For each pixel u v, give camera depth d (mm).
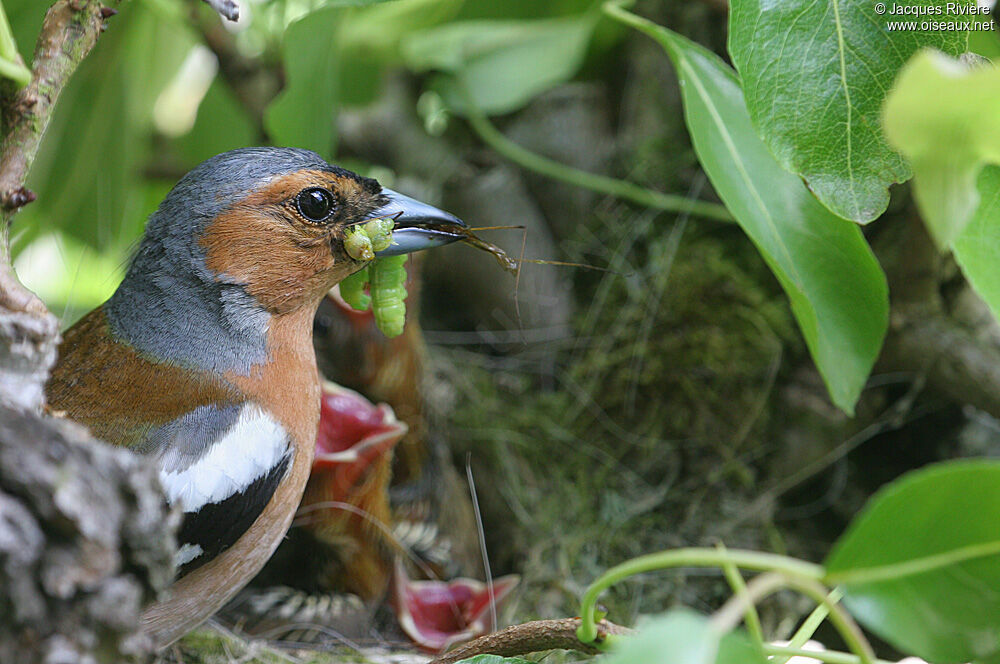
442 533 1404
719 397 1401
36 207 1404
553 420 1412
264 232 1338
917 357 1385
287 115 1365
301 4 1406
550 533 1399
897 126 1269
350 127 1437
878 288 1329
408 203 1347
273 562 1379
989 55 1347
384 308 1349
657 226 1415
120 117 1407
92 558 1196
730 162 1331
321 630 1375
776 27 1312
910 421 1402
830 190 1311
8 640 1188
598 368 1411
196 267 1338
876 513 1280
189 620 1335
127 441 1329
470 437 1414
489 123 1436
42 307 1287
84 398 1332
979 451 1400
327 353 1396
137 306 1338
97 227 1411
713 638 1153
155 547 1276
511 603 1389
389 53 1421
